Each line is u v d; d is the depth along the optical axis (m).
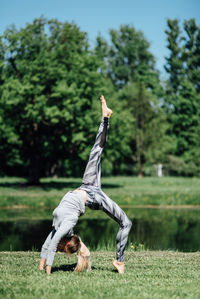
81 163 33.06
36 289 4.65
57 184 32.78
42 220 18.48
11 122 29.11
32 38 29.33
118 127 31.56
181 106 54.81
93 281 5.18
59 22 30.89
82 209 5.64
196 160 52.59
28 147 31.84
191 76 57.28
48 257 5.57
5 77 28.91
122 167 50.53
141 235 14.21
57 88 27.91
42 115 28.52
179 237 13.86
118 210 5.81
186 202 25.80
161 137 47.06
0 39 28.94
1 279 5.21
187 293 4.66
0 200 23.89
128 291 4.68
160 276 5.77
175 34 57.53
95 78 29.89
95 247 11.19
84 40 31.84
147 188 32.75
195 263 7.09
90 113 28.86
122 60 59.69
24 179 44.53
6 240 12.66
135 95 45.78
